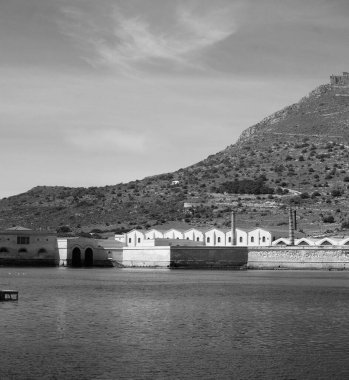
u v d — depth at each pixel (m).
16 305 109.88
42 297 124.12
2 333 80.69
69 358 67.75
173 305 112.19
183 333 82.00
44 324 88.12
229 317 96.75
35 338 77.69
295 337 79.38
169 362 66.44
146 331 83.25
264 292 139.12
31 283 162.62
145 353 70.25
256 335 80.81
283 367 64.62
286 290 144.88
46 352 70.31
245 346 74.00
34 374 61.72
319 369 63.88
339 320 93.81
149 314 99.75
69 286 153.12
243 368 64.19
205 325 88.75
